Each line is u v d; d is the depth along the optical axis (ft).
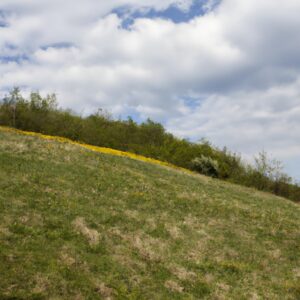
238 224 76.28
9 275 40.14
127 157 122.01
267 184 152.97
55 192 66.64
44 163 81.46
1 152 81.41
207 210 80.07
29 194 62.59
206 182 118.11
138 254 53.42
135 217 66.28
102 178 82.33
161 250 56.70
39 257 44.75
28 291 38.81
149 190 83.61
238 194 111.04
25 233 49.49
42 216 55.88
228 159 165.17
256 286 53.01
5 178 66.90
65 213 59.26
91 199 69.00
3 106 143.84
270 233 74.54
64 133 148.66
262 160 155.94
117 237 56.95
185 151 161.89
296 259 64.69
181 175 116.98
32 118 144.66
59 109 158.71
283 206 109.09
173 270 51.65
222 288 50.55
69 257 46.65
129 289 44.78
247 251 64.34
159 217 69.56
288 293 52.60
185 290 48.14
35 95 152.15
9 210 54.95
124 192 77.46
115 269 47.73
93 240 53.01
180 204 79.71
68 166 84.02
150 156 160.25
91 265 46.80
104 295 42.04
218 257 59.47
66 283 41.68
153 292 45.68
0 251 43.55
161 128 182.80
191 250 59.47
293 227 81.35
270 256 63.87
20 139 98.12
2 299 36.70
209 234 67.72
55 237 50.75
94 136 156.87
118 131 174.29
